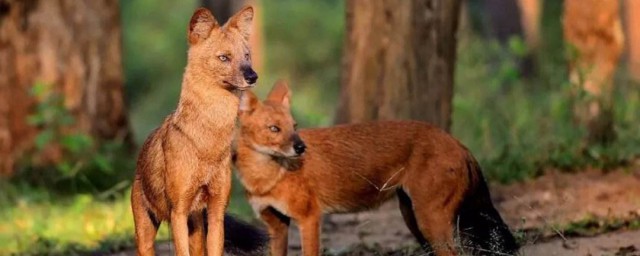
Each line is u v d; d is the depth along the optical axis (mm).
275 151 10227
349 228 12773
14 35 16266
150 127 27000
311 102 29109
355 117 14352
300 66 34844
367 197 10672
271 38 35344
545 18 27891
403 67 14188
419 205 10398
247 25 8898
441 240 10305
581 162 14273
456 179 10352
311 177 10461
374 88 14250
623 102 16297
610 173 13953
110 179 15695
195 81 8742
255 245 10180
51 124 16156
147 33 37594
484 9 31406
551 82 16828
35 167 15992
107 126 16906
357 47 14305
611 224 11367
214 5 24141
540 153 14766
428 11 14211
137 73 36500
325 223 13086
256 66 27078
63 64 16531
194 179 8781
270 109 10336
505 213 12742
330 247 11812
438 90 14352
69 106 16547
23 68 16344
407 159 10508
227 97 8773
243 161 10375
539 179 14055
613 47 14938
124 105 17203
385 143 10570
